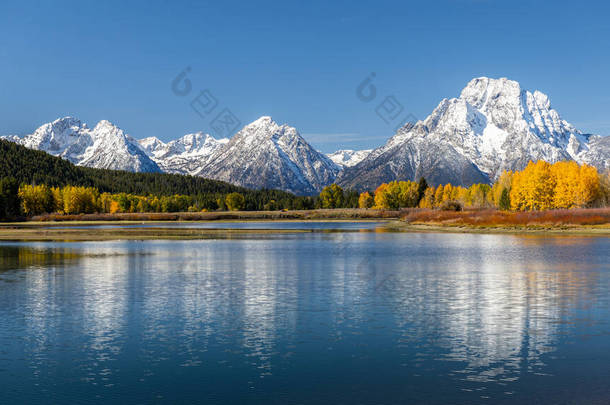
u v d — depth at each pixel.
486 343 22.61
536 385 17.56
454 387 17.45
